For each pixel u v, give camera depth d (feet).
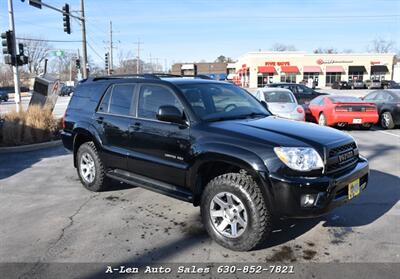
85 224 15.98
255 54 218.18
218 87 17.61
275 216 12.63
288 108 36.81
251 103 18.06
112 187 21.25
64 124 21.94
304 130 14.29
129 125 17.44
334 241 14.05
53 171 25.54
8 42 53.47
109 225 15.85
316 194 12.23
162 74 19.26
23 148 33.50
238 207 13.20
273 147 12.63
